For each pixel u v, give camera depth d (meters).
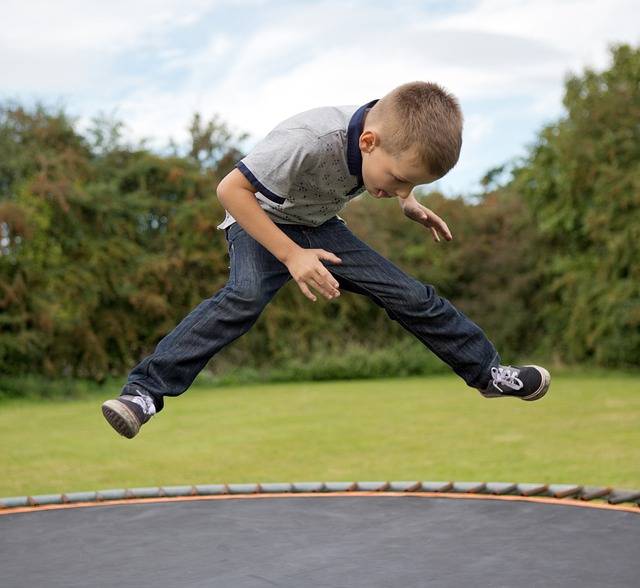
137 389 1.78
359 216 13.46
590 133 11.85
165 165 11.86
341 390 10.38
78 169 11.21
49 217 10.51
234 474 4.54
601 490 2.66
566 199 12.34
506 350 13.69
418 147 1.69
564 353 13.04
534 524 2.28
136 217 11.72
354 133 1.77
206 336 1.82
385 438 5.93
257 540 2.18
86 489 4.12
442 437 5.92
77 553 2.08
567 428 6.23
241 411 7.96
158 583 1.80
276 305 12.30
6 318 9.80
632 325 11.65
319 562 1.95
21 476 4.54
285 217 1.90
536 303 13.59
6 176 10.58
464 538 2.14
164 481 4.35
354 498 2.73
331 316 13.18
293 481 4.29
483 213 14.03
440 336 1.95
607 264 11.75
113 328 11.20
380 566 1.90
